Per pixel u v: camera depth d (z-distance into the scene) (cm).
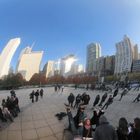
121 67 14900
